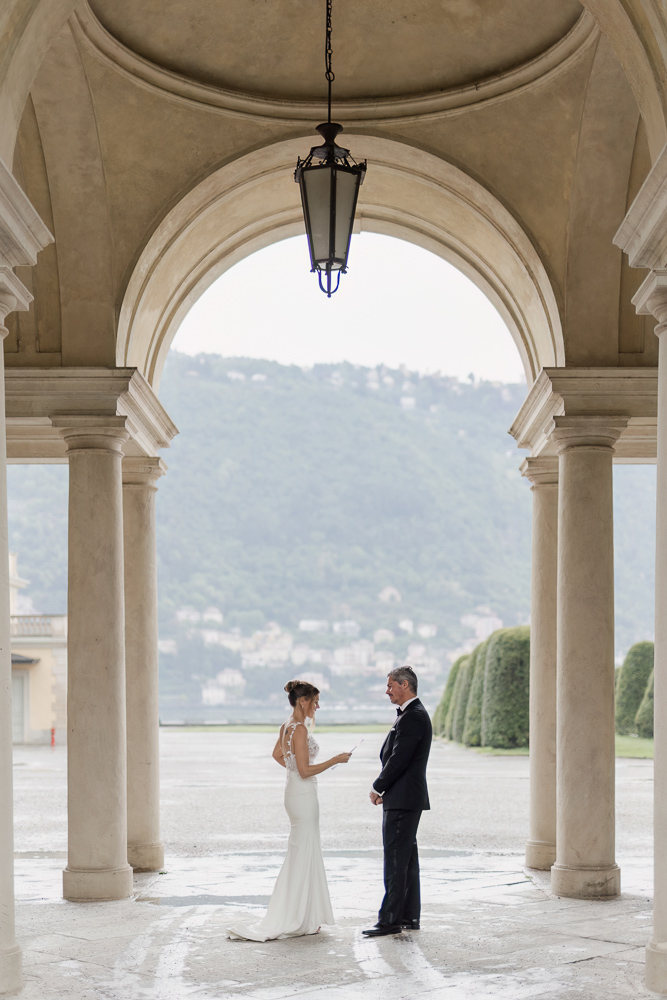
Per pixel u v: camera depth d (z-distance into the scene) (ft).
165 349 42.32
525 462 41.04
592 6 25.00
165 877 38.24
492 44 34.19
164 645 499.51
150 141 35.24
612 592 35.04
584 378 34.99
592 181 34.83
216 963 25.36
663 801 22.63
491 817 58.70
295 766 28.86
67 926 29.71
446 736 140.97
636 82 24.75
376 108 35.83
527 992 22.61
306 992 22.75
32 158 34.47
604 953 26.20
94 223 35.19
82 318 35.50
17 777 88.84
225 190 36.94
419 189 39.14
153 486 41.37
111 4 31.96
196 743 133.80
